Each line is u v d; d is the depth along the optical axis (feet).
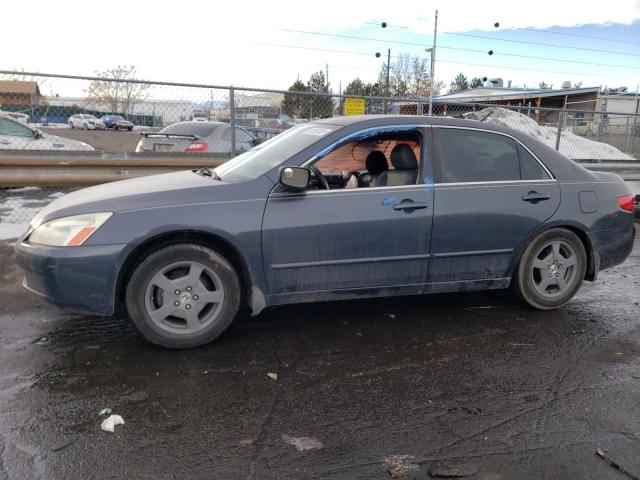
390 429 9.45
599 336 13.84
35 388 10.53
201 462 8.41
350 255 13.03
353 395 10.61
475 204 13.94
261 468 8.29
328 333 13.61
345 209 12.85
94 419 9.51
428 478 8.14
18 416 9.53
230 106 27.14
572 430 9.51
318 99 30.63
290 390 10.74
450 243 13.84
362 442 9.04
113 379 10.96
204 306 12.43
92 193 12.95
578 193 15.08
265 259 12.44
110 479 7.95
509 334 13.84
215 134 31.53
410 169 13.93
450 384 11.14
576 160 38.58
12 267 18.40
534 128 41.24
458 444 9.03
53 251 11.48
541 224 14.64
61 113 28.30
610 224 15.51
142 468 8.23
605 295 17.28
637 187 39.17
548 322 14.71
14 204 28.63
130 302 11.89
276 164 13.01
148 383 10.84
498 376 11.53
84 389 10.54
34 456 8.42
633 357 12.66
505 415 9.97
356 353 12.51
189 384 10.85
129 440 8.92
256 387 10.82
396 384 11.09
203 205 12.06
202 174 14.65
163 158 27.35
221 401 10.25
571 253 15.30
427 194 13.55
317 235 12.67
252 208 12.29
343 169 14.99
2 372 11.15
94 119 29.22
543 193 14.66
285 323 14.19
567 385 11.19
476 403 10.40
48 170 24.84
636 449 8.98
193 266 12.16
